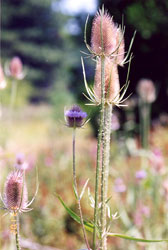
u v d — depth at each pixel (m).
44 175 8.76
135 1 15.98
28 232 6.03
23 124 25.94
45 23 49.91
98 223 2.17
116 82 2.26
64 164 9.91
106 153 2.18
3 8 46.41
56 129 11.31
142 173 5.54
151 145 10.56
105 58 2.14
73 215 2.14
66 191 7.88
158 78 17.05
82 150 11.66
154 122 16.28
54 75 50.22
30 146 11.80
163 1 16.53
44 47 49.25
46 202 7.00
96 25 2.16
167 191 5.01
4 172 4.92
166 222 5.27
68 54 50.84
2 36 46.03
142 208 5.32
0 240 4.85
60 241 6.02
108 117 2.22
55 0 49.62
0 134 6.55
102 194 2.13
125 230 5.38
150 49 16.73
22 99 33.31
